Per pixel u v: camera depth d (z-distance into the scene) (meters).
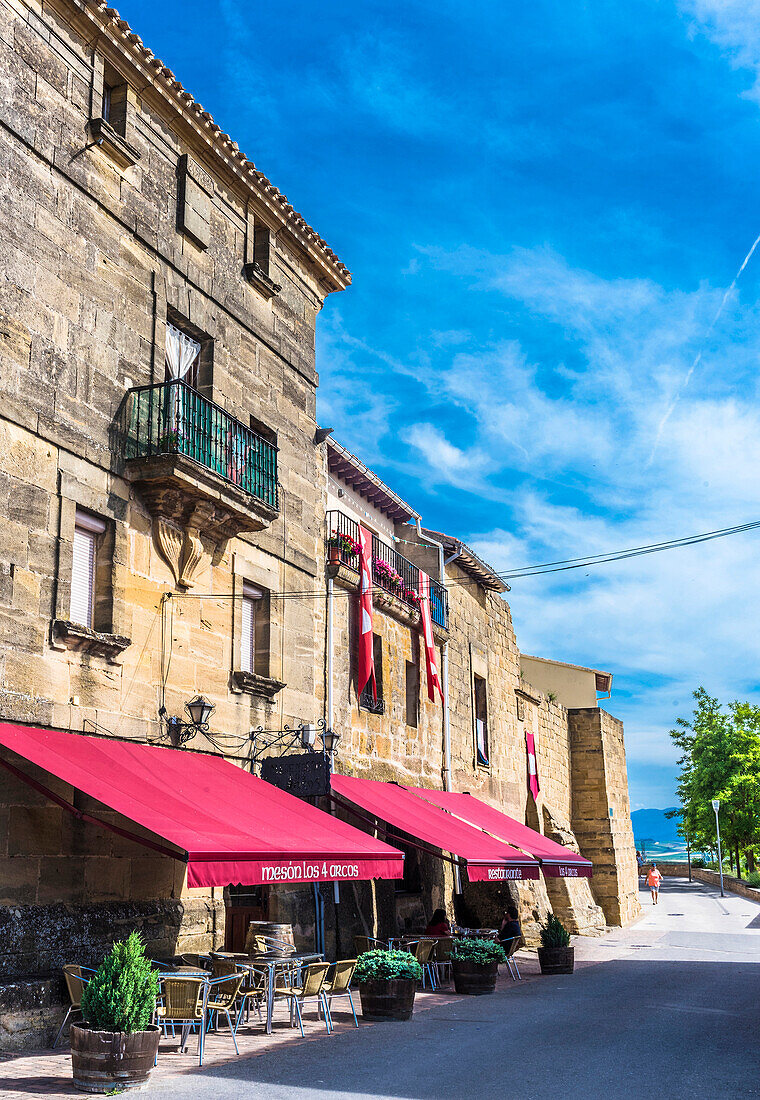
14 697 11.14
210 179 16.39
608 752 39.41
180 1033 11.66
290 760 15.47
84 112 13.42
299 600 18.02
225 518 15.02
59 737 11.52
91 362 13.01
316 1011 13.91
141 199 14.50
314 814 14.12
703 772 57.28
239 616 15.88
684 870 72.69
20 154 12.16
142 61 14.35
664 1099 8.51
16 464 11.55
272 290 17.95
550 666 43.44
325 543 19.48
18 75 12.28
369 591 20.44
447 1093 8.59
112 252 13.72
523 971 20.16
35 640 11.52
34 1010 10.44
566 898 29.73
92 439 12.85
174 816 10.84
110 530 13.07
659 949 25.02
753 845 55.81
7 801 11.00
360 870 12.91
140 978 8.97
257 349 17.48
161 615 13.91
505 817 25.06
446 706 25.30
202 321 15.73
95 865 12.17
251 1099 8.18
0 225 11.70
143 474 13.43
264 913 16.06
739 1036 11.98
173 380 13.80
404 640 23.17
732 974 19.19
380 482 23.11
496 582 29.98
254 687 16.02
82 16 13.30
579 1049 10.97
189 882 9.86
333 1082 9.00
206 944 13.95
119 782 11.12
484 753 28.73
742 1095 8.72
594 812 37.84
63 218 12.80
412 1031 12.18
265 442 16.78
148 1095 8.33
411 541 26.39
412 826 17.30
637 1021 13.11
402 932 20.34
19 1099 8.07
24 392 11.77
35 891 11.23
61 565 12.01
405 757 22.45
